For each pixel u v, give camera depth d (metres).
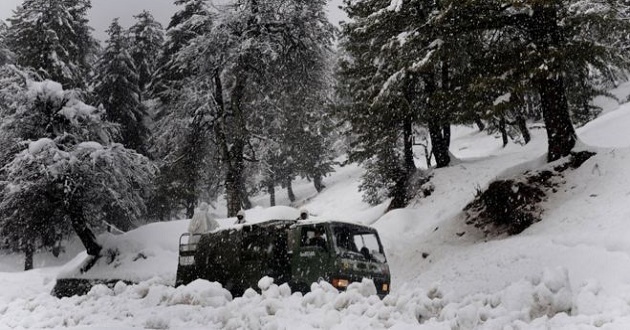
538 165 15.23
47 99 19.62
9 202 18.14
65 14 30.80
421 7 19.09
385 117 22.42
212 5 23.73
